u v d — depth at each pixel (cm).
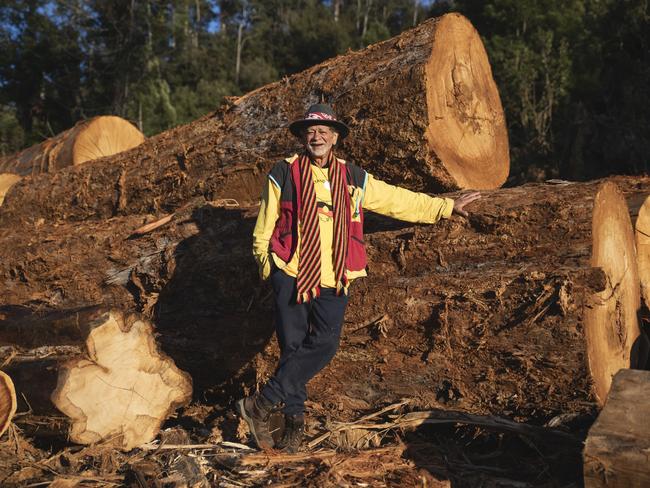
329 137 324
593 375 309
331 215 322
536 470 313
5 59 2931
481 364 329
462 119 420
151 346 349
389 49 428
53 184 603
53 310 376
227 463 315
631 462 233
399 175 409
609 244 338
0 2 2939
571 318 306
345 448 332
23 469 307
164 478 299
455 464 320
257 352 387
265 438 326
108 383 332
